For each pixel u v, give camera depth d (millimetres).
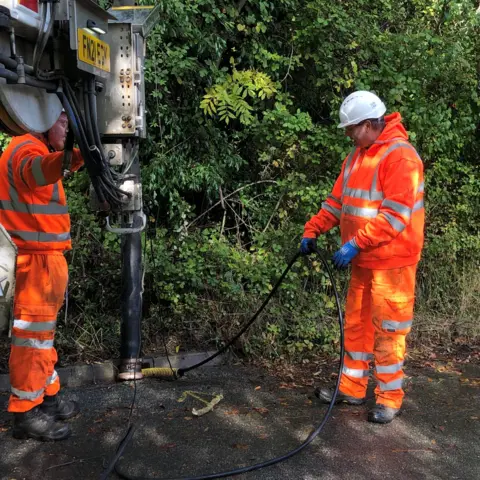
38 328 3137
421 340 5273
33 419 3236
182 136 5348
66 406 3576
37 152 3068
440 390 4156
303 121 5375
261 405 3818
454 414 3740
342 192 3807
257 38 5582
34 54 2328
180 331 4883
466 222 6387
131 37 3312
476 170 6707
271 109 5879
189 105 5363
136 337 4219
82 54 2482
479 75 6590
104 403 3791
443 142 5902
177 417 3602
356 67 5711
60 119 3227
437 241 5988
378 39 5844
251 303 4926
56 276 3168
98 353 4520
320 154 5609
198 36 5098
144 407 3734
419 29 6301
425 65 5824
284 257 5289
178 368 4492
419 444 3318
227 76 5309
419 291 5930
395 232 3379
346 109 3504
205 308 4914
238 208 5863
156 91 4859
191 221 5758
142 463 3043
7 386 4004
